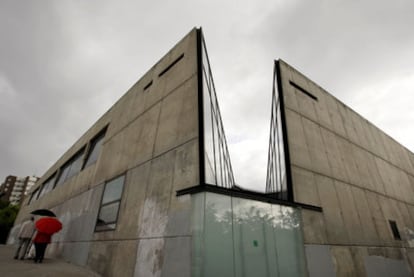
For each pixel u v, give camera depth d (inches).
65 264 307.6
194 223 179.8
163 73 361.1
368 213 362.6
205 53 329.4
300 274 215.0
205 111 267.3
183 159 231.6
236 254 179.2
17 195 3922.2
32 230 301.1
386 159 530.3
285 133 321.1
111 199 326.0
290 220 242.2
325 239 267.0
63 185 587.2
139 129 346.9
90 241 322.0
